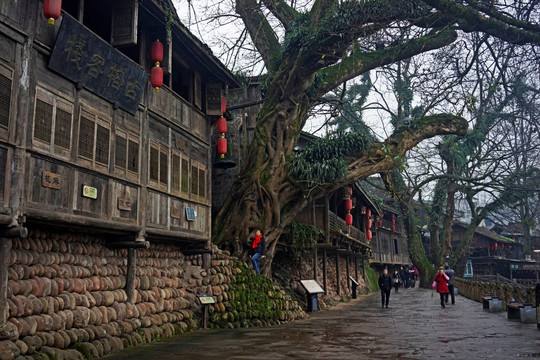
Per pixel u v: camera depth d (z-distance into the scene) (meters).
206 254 12.59
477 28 15.80
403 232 51.44
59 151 7.34
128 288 9.59
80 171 7.82
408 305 19.86
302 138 20.44
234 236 16.14
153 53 9.70
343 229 22.56
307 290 17.05
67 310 7.52
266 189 16.44
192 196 11.96
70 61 7.57
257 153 16.72
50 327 6.99
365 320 13.56
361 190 23.98
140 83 9.35
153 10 9.61
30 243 7.21
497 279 39.34
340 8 14.57
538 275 44.94
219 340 9.38
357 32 14.68
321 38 15.05
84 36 7.74
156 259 11.25
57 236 7.93
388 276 18.84
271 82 17.27
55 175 7.23
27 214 6.58
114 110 8.88
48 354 6.49
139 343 8.82
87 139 8.05
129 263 9.71
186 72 12.79
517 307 12.93
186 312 11.45
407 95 36.28
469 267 49.56
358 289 30.34
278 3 19.94
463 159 34.41
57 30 7.46
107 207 8.45
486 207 35.97
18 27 6.68
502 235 55.66
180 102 11.62
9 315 6.35
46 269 7.38
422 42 19.00
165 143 10.75
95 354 7.33
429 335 9.80
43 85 7.12
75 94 7.85
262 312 12.87
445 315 14.77
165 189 10.58
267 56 19.81
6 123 6.36
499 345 8.23
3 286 6.23
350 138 17.20
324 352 7.66
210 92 13.28
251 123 18.81
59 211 7.27
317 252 22.00
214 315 11.90
